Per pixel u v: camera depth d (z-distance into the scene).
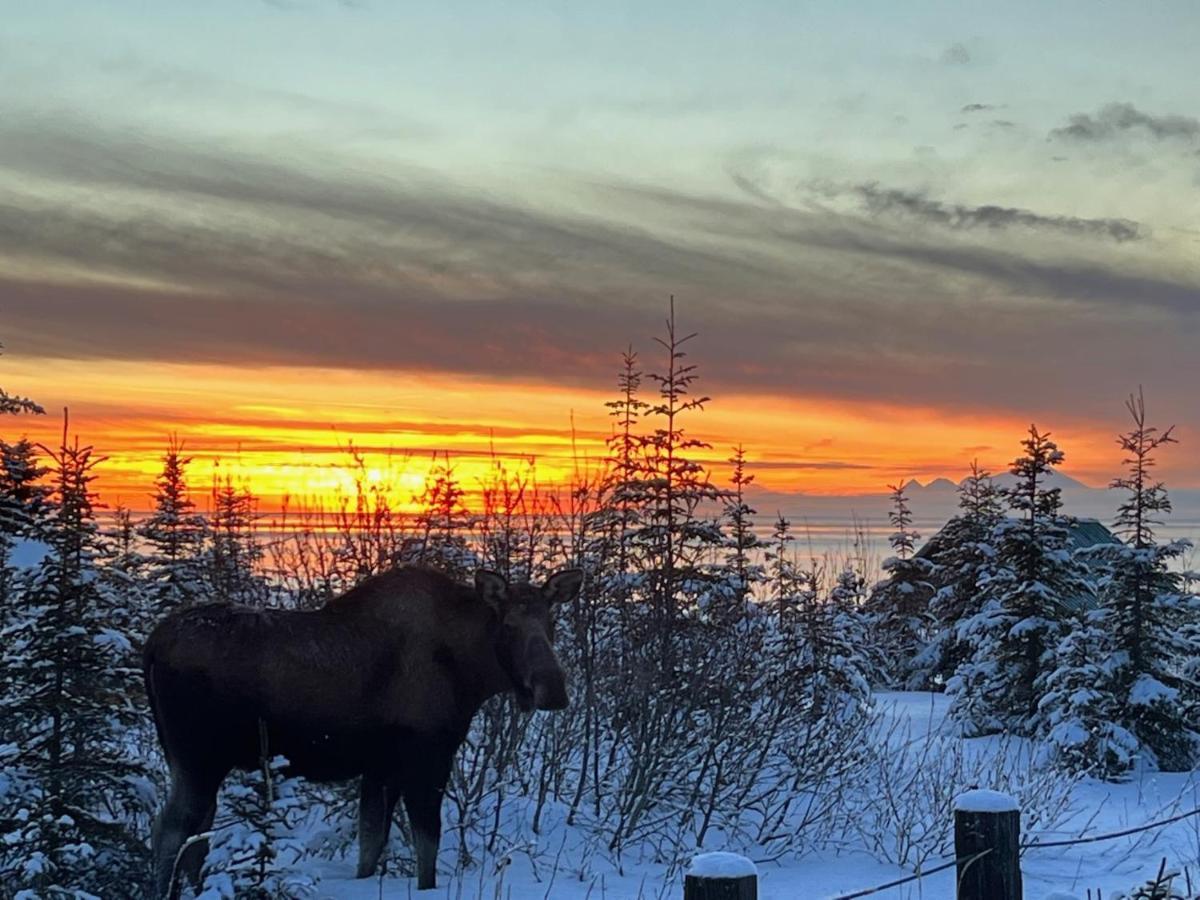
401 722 8.20
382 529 10.57
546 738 10.22
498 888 7.51
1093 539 25.64
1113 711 15.71
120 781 7.98
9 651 8.02
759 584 13.69
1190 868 9.41
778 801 10.94
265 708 7.88
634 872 9.10
